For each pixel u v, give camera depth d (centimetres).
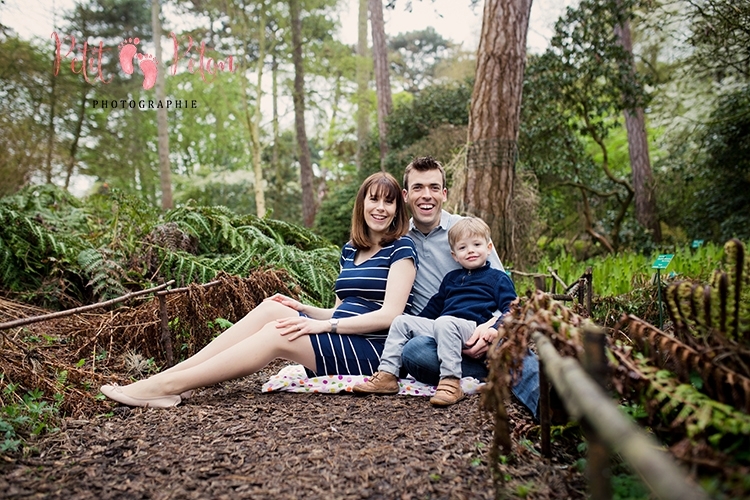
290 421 217
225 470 171
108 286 396
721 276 130
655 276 392
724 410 120
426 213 297
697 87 1115
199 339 323
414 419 218
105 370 293
